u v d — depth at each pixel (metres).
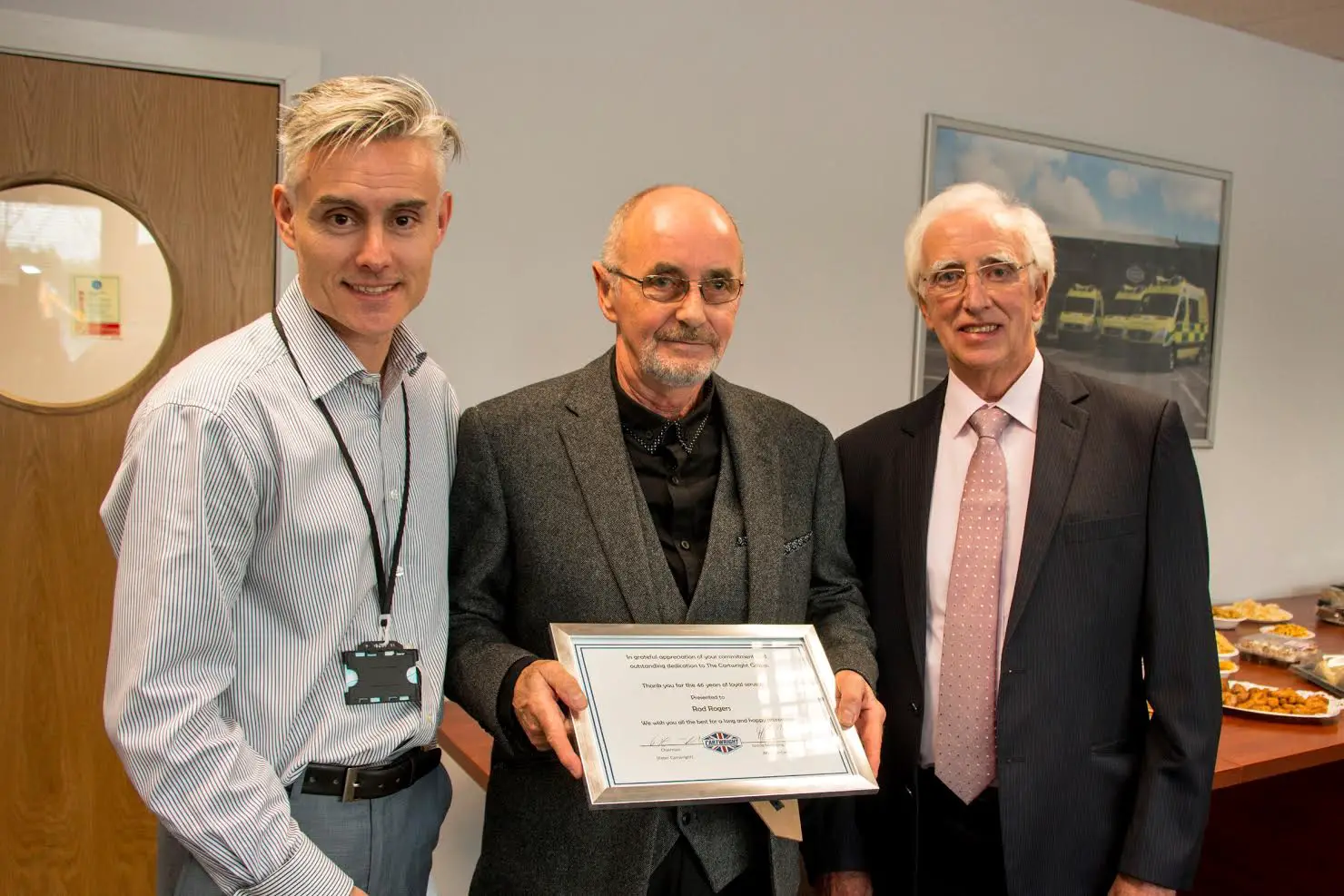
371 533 1.16
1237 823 2.80
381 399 1.20
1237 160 3.93
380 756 1.14
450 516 1.37
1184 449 1.46
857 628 1.47
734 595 1.34
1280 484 4.19
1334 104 4.19
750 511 1.36
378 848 1.13
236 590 1.06
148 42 2.27
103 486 2.37
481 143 2.60
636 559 1.30
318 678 1.11
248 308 2.44
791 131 3.02
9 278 2.26
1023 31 3.40
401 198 1.08
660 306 1.28
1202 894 2.88
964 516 1.50
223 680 1.05
